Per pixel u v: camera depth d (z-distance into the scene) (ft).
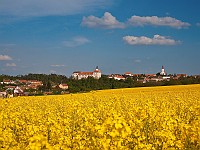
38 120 44.47
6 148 28.12
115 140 21.86
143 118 35.68
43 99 101.50
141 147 26.55
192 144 29.30
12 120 40.96
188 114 49.14
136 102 72.79
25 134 34.06
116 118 21.88
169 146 28.19
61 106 70.08
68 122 40.14
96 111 47.67
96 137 26.43
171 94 120.67
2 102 57.98
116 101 65.67
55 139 31.37
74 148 28.35
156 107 48.78
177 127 33.65
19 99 98.89
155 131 31.12
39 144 21.61
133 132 29.30
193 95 110.11
